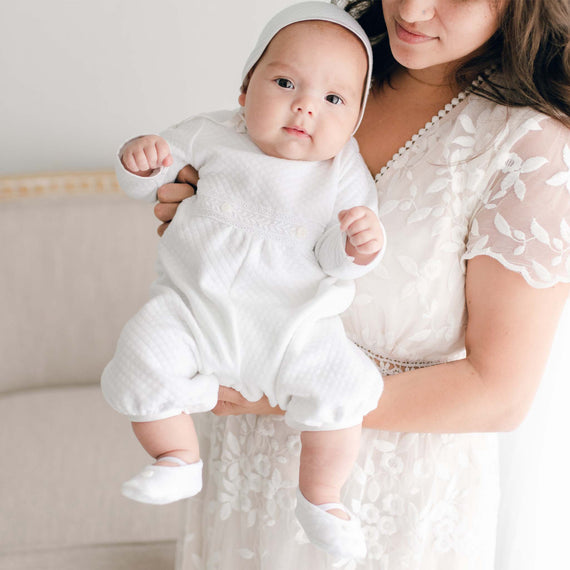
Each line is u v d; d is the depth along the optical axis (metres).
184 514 1.51
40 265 2.46
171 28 2.45
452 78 1.18
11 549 1.94
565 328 1.47
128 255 2.49
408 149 1.19
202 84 2.52
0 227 2.45
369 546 1.26
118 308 2.51
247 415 1.28
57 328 2.50
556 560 1.53
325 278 1.15
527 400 1.14
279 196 1.16
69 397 2.43
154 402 1.09
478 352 1.13
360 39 1.17
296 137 1.14
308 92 1.13
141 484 1.06
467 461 1.25
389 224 1.17
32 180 2.50
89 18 2.44
